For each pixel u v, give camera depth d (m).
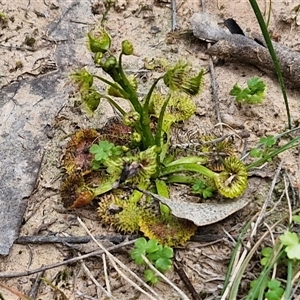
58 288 0.15
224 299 0.14
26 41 0.21
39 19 0.22
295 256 0.14
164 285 0.15
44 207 0.17
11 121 0.19
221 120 0.19
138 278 0.14
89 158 0.17
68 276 0.15
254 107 0.19
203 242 0.16
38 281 0.15
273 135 0.18
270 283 0.14
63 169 0.17
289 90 0.20
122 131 0.17
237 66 0.21
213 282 0.15
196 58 0.21
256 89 0.19
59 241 0.16
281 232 0.16
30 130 0.18
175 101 0.18
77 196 0.16
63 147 0.18
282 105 0.19
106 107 0.19
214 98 0.19
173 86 0.15
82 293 0.15
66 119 0.19
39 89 0.20
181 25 0.22
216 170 0.17
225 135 0.18
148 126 0.16
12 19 0.22
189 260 0.15
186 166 0.16
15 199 0.17
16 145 0.18
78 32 0.22
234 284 0.14
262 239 0.15
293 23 0.22
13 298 0.15
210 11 0.22
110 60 0.15
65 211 0.16
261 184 0.17
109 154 0.16
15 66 0.20
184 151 0.18
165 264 0.14
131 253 0.15
